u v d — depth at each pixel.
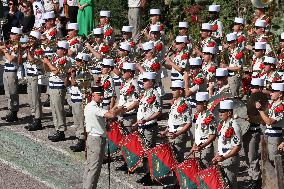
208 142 31.23
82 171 36.41
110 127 35.38
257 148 33.50
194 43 44.28
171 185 33.25
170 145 32.59
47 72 41.94
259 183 33.72
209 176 29.59
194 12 57.25
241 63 40.72
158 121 44.66
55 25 44.84
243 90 37.84
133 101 35.81
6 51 44.22
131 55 43.59
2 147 40.25
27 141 41.47
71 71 39.47
